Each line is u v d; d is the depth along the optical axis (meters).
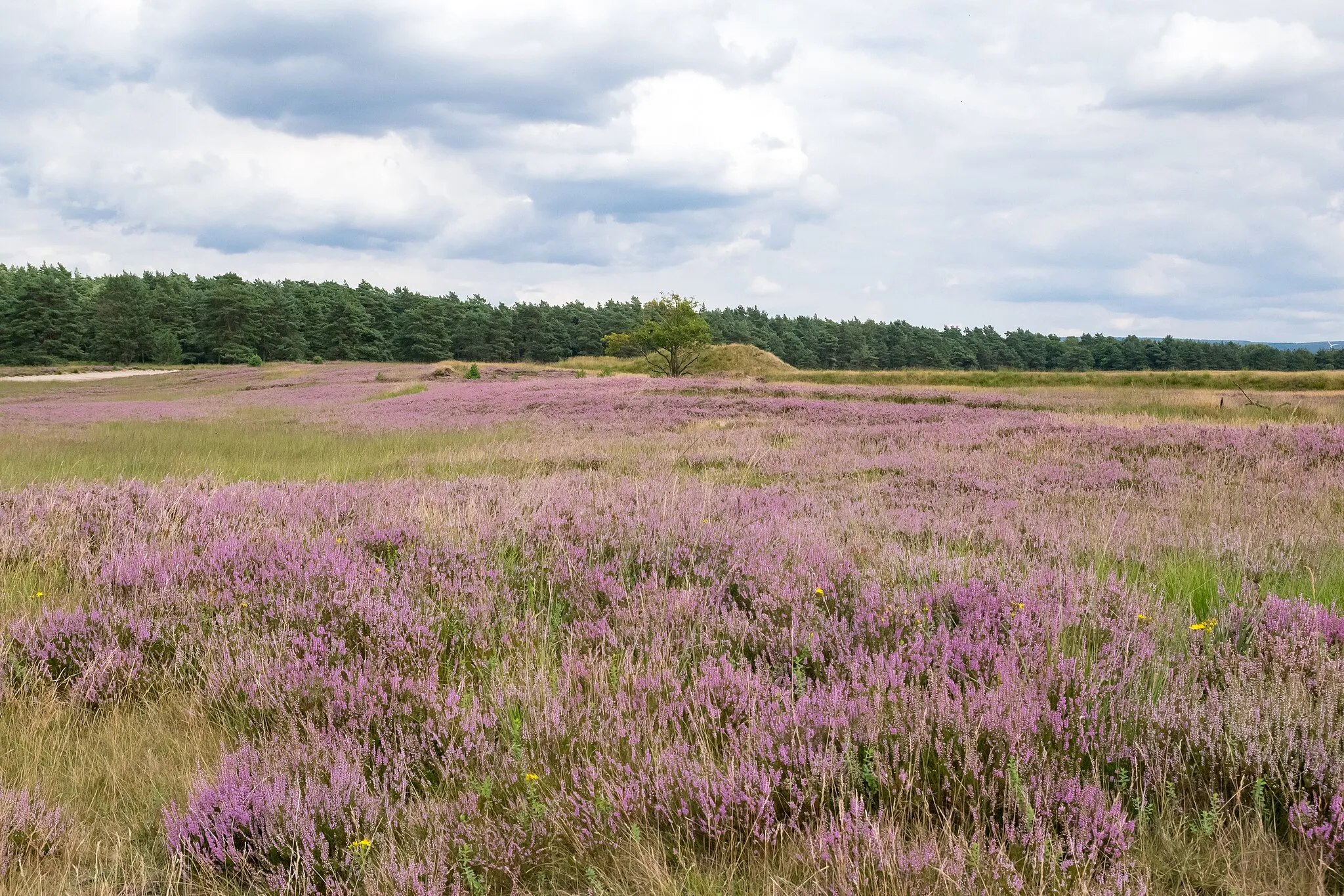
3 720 3.39
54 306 109.12
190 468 13.85
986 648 3.57
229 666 3.76
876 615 4.07
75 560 5.70
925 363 175.62
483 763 2.90
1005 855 2.13
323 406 34.75
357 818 2.59
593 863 2.41
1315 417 19.45
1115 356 187.88
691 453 14.15
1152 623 3.94
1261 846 2.24
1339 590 4.73
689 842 2.46
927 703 2.91
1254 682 3.09
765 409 25.42
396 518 7.01
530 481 9.76
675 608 4.43
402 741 3.06
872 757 2.69
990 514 7.81
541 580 5.26
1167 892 2.14
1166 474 9.91
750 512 7.75
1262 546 5.73
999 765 2.58
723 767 2.73
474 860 2.36
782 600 4.45
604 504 7.55
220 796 2.68
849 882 2.13
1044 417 20.03
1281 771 2.49
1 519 6.65
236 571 5.15
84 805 2.83
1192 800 2.48
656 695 3.38
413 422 24.70
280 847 2.49
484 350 139.12
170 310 123.00
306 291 143.75
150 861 2.55
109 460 14.55
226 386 59.47
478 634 4.09
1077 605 4.25
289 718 3.31
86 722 3.48
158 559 5.36
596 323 160.00
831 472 11.47
